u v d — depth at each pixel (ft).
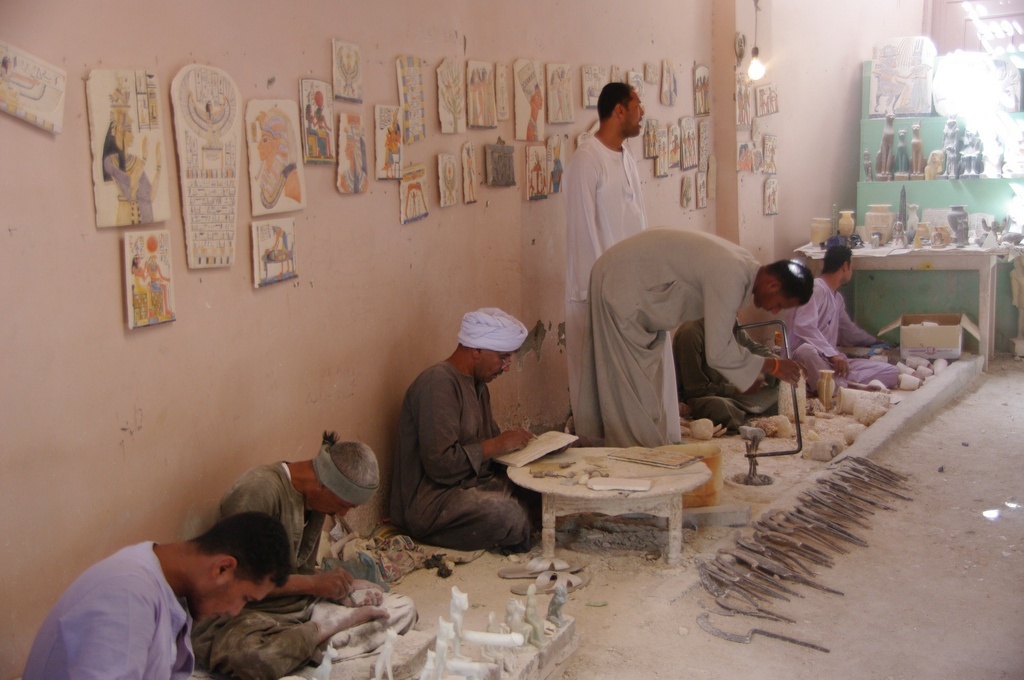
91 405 10.61
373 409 16.17
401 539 15.29
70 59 10.18
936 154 31.24
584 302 19.44
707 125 27.45
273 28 13.34
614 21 22.97
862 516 16.90
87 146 10.44
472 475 15.56
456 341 18.51
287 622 10.58
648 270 16.60
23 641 9.87
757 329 28.89
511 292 20.22
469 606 13.34
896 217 31.42
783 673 11.62
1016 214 30.48
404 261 16.78
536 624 11.22
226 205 12.47
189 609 8.39
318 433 14.83
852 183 35.40
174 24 11.58
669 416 18.66
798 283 15.57
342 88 14.82
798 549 15.15
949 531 16.30
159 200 11.38
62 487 10.28
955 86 31.12
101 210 10.59
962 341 29.68
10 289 9.61
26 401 9.83
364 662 10.32
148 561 8.05
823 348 25.21
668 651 12.14
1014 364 29.50
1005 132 30.55
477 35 18.61
